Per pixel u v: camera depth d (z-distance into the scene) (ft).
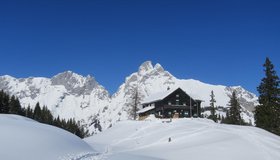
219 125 197.16
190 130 183.11
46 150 84.07
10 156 72.49
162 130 203.41
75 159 84.33
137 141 188.75
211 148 126.93
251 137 144.05
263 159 110.83
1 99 322.96
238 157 114.01
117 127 262.67
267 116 215.51
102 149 162.71
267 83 220.23
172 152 129.08
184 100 329.93
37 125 107.96
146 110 338.13
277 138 161.89
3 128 87.81
